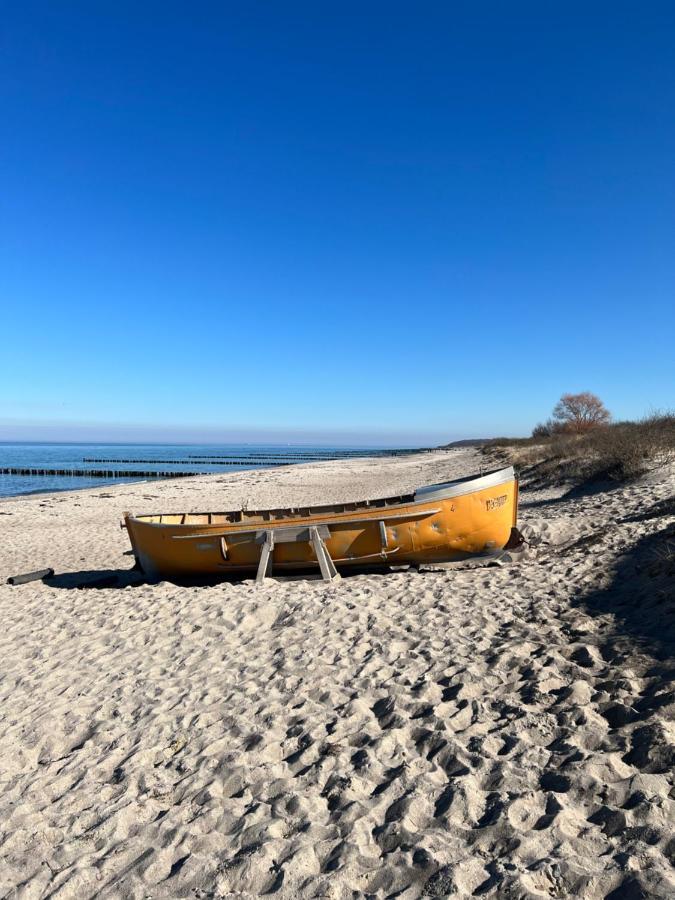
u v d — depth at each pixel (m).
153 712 4.80
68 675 5.90
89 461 92.94
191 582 10.20
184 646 6.37
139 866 2.90
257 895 2.62
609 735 3.46
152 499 28.88
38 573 11.80
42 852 3.18
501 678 4.56
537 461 22.81
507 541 9.49
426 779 3.33
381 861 2.71
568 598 6.38
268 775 3.66
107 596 9.19
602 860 2.48
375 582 8.44
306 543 9.27
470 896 2.40
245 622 6.93
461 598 7.02
